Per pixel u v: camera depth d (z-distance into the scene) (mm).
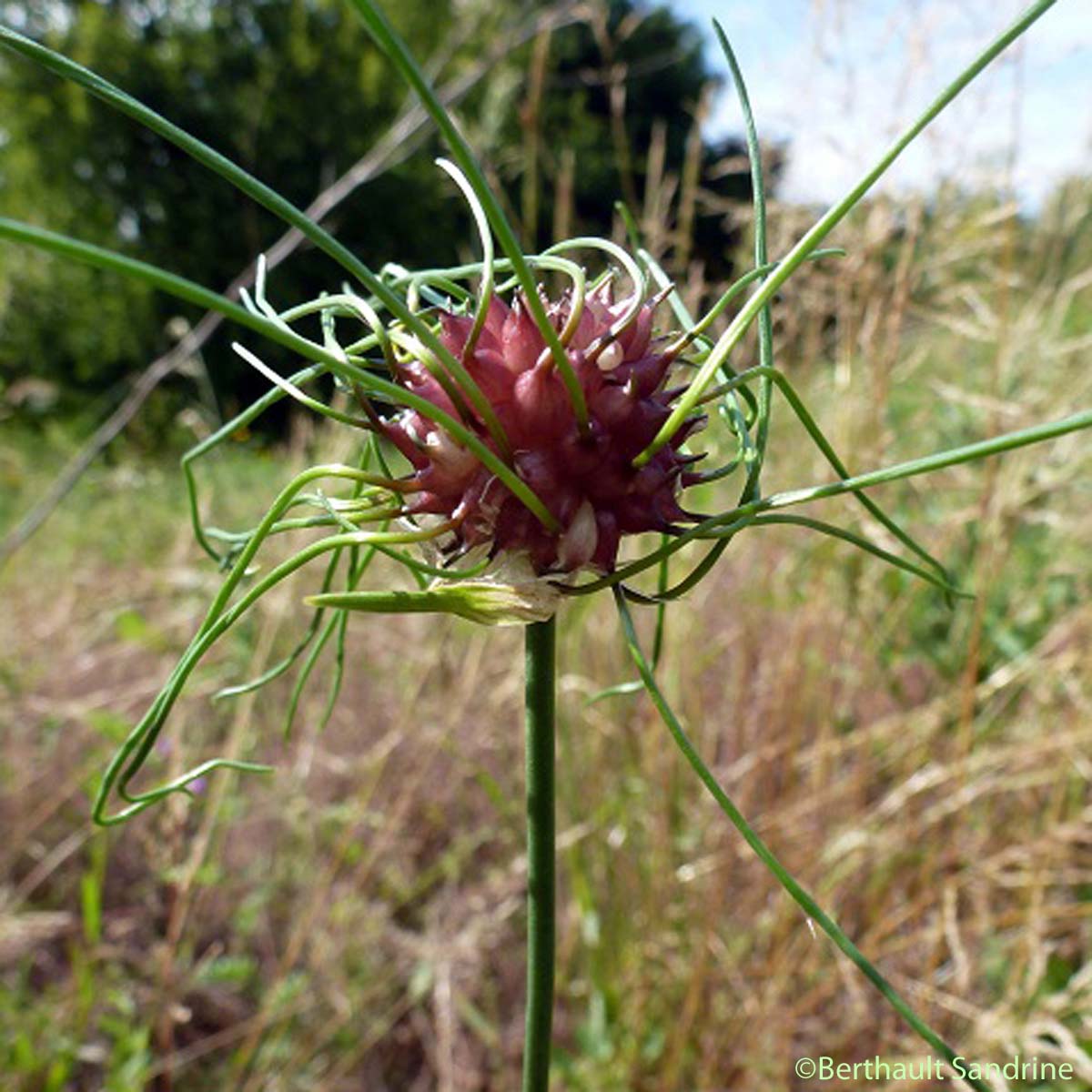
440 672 293
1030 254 298
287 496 88
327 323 94
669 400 90
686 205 301
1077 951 224
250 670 275
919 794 232
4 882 259
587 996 237
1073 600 284
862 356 264
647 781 241
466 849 269
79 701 306
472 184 71
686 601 256
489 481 88
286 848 275
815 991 208
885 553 95
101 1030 234
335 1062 234
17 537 321
